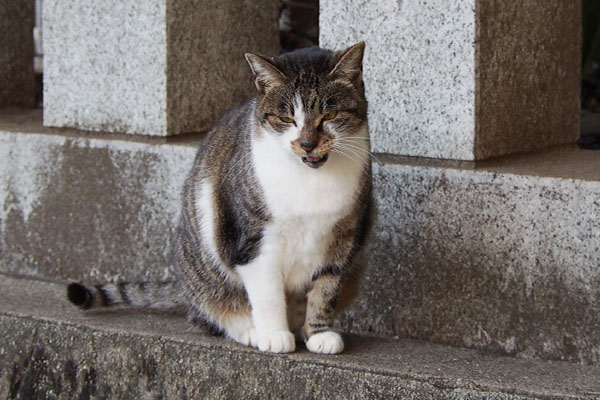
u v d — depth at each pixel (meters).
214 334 4.45
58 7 5.28
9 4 6.57
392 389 3.91
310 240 4.10
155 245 5.18
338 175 4.00
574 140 5.29
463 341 4.45
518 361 4.20
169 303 4.78
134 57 5.13
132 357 4.43
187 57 5.21
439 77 4.47
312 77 3.95
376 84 4.65
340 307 4.54
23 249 5.55
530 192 4.23
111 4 5.14
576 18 5.16
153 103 5.13
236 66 5.59
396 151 4.66
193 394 4.30
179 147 5.05
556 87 5.04
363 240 4.31
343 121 3.97
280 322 4.20
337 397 4.00
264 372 4.13
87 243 5.37
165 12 5.02
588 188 4.09
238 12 5.56
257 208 4.02
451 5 4.39
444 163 4.54
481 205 4.36
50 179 5.41
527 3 4.69
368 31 4.63
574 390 3.74
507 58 4.60
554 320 4.22
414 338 4.57
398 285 4.59
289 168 3.96
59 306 4.93
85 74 5.29
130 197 5.21
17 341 4.71
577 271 4.15
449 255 4.46
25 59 6.76
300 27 7.04
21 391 4.70
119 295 4.79
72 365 4.58
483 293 4.39
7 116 6.30
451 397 3.83
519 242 4.28
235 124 4.36
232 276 4.31
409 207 4.54
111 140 5.24
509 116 4.67
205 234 4.34
